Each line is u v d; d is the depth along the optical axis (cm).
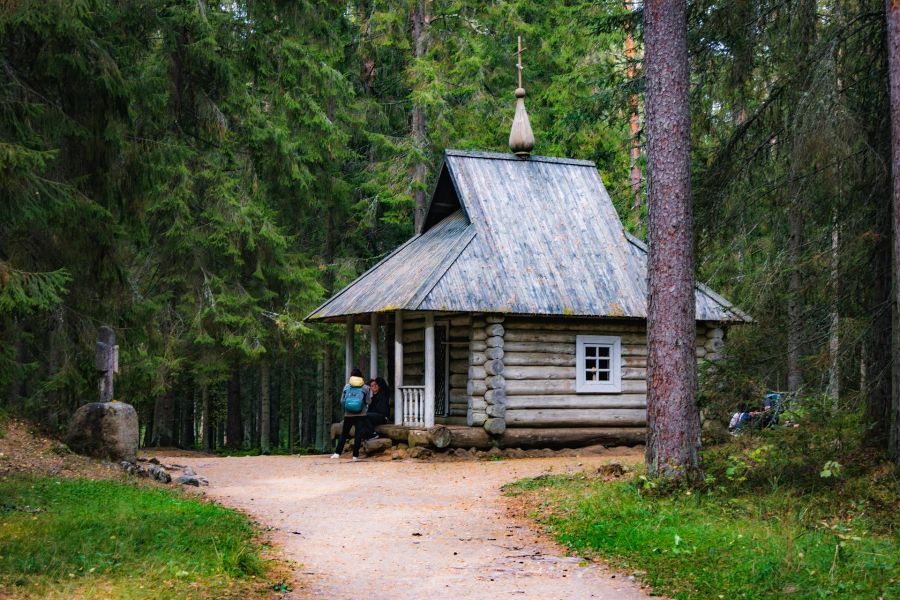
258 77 2550
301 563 916
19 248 1644
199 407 4575
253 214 2845
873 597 732
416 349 2305
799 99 1287
